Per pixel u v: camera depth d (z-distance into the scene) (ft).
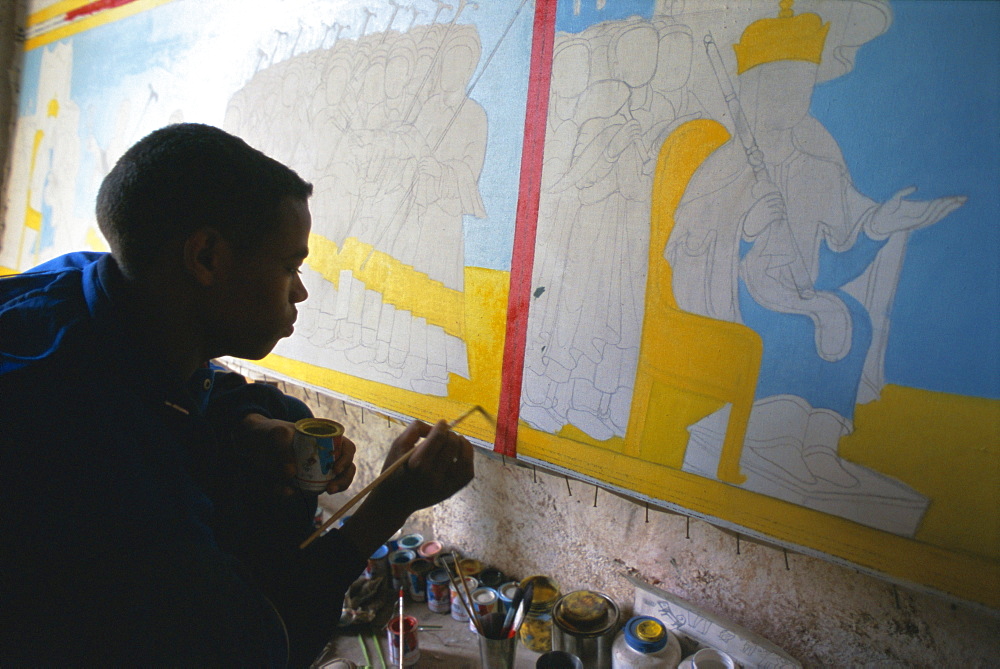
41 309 1.94
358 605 4.61
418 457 2.60
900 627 3.04
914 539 2.09
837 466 2.22
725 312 2.42
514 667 3.75
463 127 3.22
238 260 2.10
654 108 2.54
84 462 1.75
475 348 3.28
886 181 2.05
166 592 1.83
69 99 6.07
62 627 1.80
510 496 4.57
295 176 2.28
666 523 3.78
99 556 1.76
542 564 4.51
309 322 4.23
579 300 2.83
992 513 1.94
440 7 3.27
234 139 2.11
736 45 2.31
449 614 4.62
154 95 5.18
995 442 1.92
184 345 2.23
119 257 2.03
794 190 2.23
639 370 2.67
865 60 2.06
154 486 1.89
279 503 2.85
